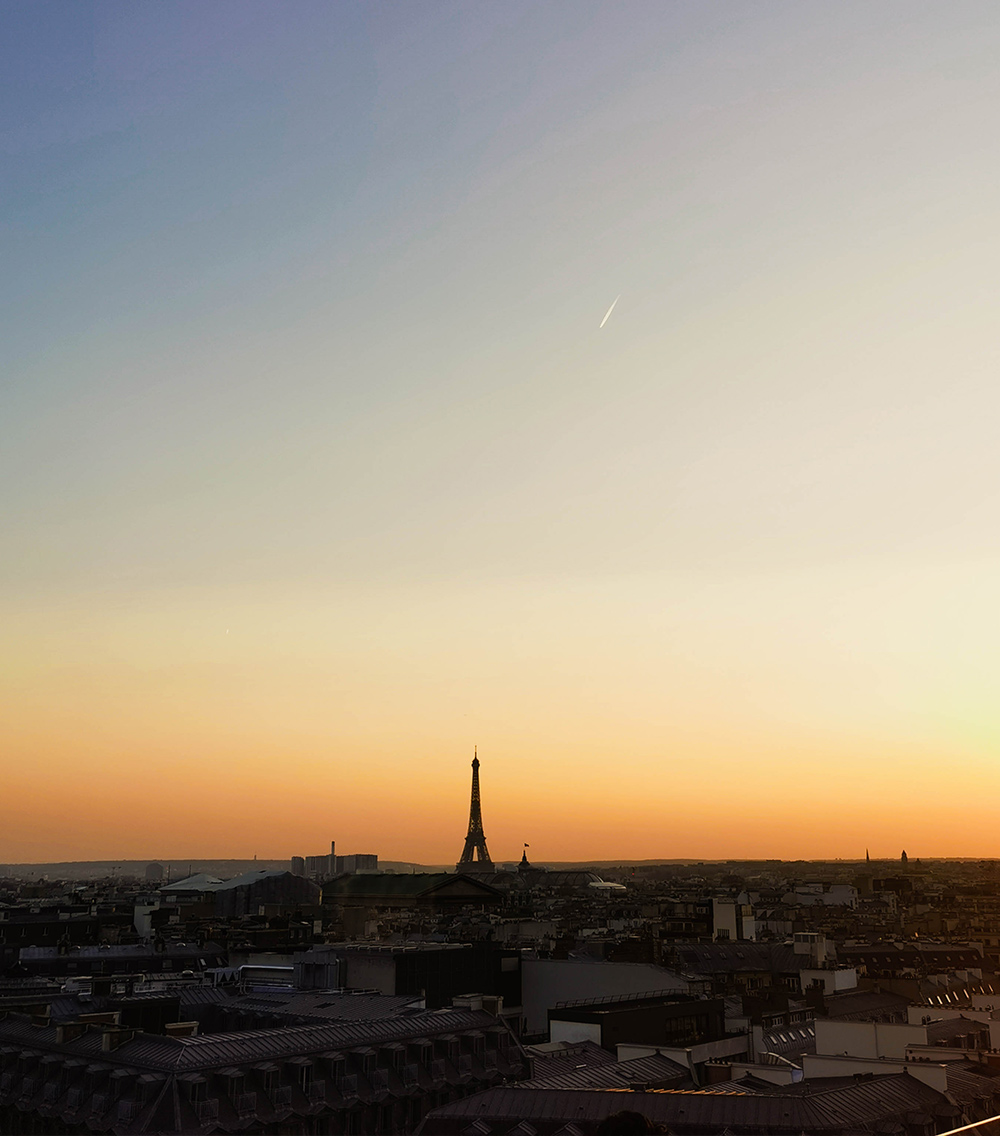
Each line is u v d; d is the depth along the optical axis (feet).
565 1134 418.51
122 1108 450.71
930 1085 479.82
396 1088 511.81
